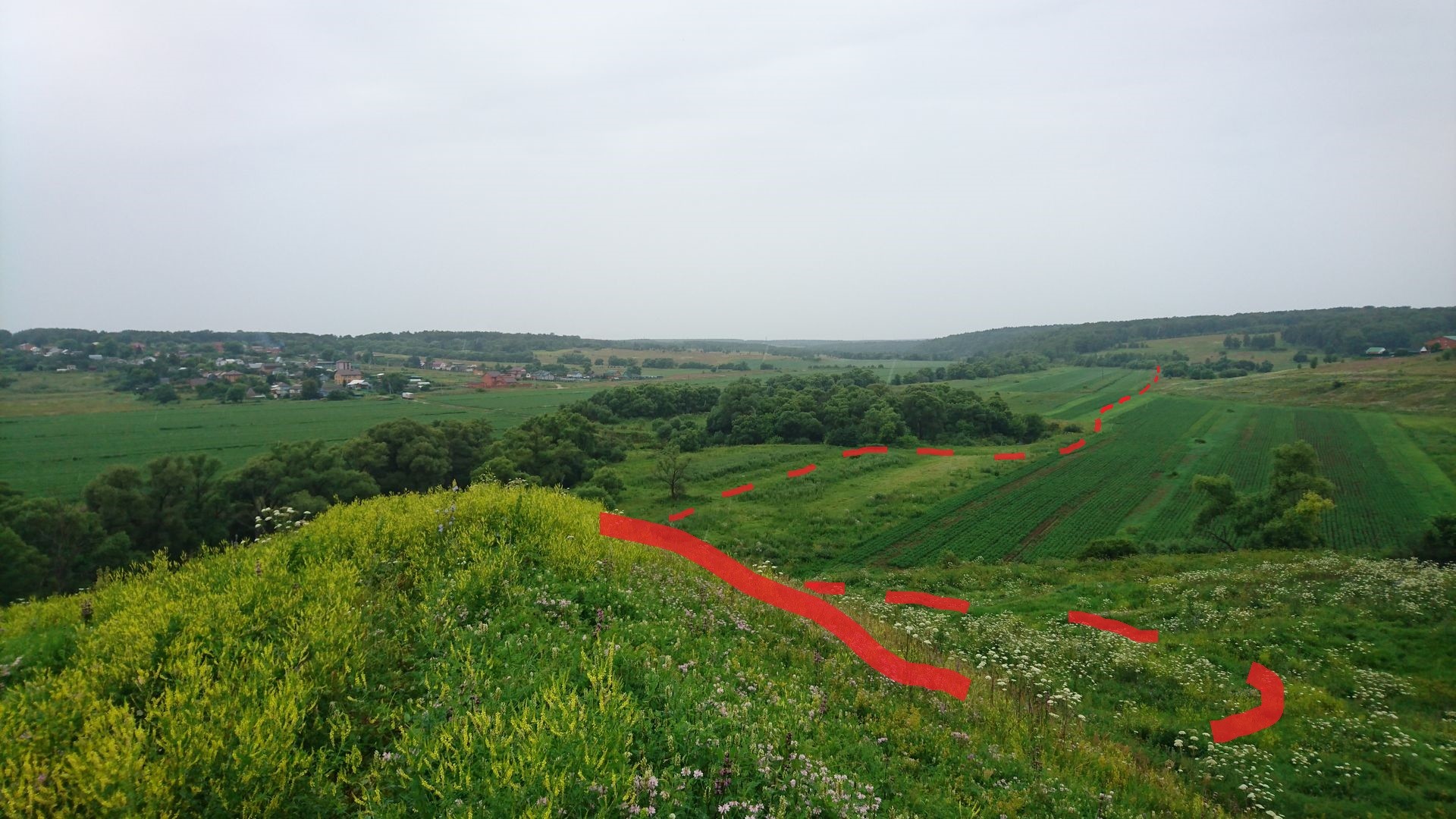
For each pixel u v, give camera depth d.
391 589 8.23
